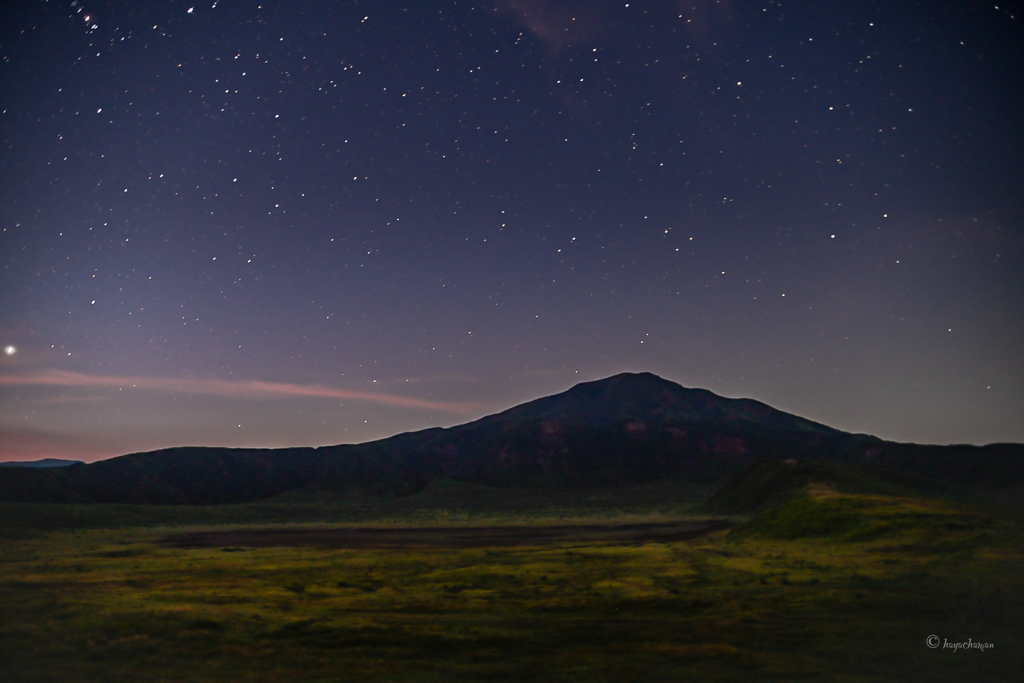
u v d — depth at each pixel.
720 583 33.66
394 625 24.56
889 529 48.62
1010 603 24.62
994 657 18.08
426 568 44.62
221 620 25.50
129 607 29.03
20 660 19.69
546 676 17.81
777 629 22.45
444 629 23.77
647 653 19.86
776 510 66.69
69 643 21.70
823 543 50.66
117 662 19.47
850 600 27.02
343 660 19.61
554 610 27.55
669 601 28.56
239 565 48.59
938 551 39.28
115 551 66.12
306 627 24.08
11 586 36.94
